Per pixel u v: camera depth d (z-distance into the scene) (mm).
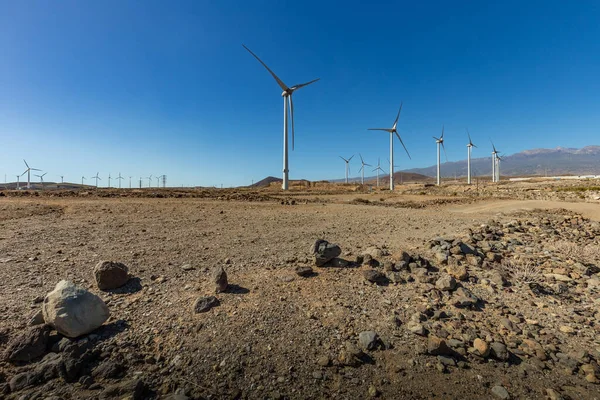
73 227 10656
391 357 3551
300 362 3402
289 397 2928
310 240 9234
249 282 5449
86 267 6109
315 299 4859
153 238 9078
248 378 3143
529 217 17969
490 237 10594
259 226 11969
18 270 5844
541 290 5871
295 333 3916
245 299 4754
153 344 3631
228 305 4535
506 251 8844
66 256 6883
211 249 7848
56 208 16766
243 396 2920
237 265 6457
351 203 29469
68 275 5641
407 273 6082
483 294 5465
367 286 5453
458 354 3650
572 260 8047
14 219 12555
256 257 7109
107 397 2771
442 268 6508
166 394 2912
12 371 3121
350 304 4750
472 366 3463
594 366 3516
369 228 11992
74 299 3693
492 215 19266
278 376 3184
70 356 3238
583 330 4414
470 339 3953
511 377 3311
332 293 5105
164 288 5148
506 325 4387
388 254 7195
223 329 3922
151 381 3078
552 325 4555
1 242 8180
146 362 3348
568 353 3852
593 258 8453
